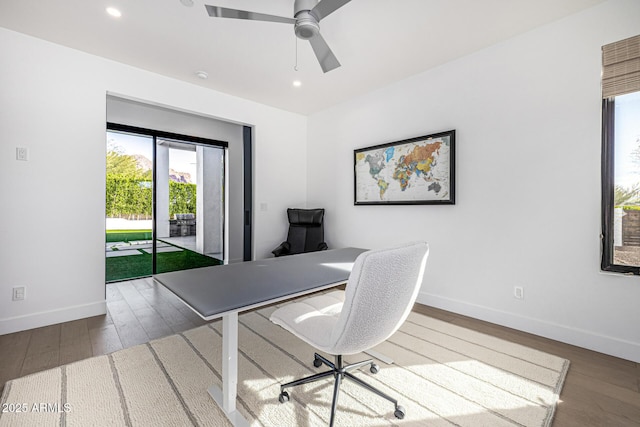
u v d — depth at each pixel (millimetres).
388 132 3379
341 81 3279
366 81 3271
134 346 2113
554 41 2195
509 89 2430
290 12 2059
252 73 3062
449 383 1689
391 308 1261
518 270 2404
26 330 2365
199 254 4605
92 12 2076
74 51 2576
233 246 4977
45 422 1350
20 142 2342
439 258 2924
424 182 3010
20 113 2340
